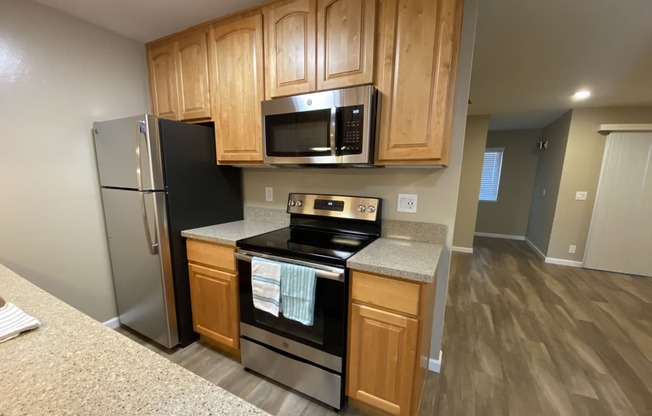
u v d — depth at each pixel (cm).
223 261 175
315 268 137
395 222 175
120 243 199
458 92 150
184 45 200
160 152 173
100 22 192
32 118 173
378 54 141
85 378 58
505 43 211
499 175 578
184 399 53
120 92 213
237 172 227
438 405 155
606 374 181
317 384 151
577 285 333
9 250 170
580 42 206
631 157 364
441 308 173
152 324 196
